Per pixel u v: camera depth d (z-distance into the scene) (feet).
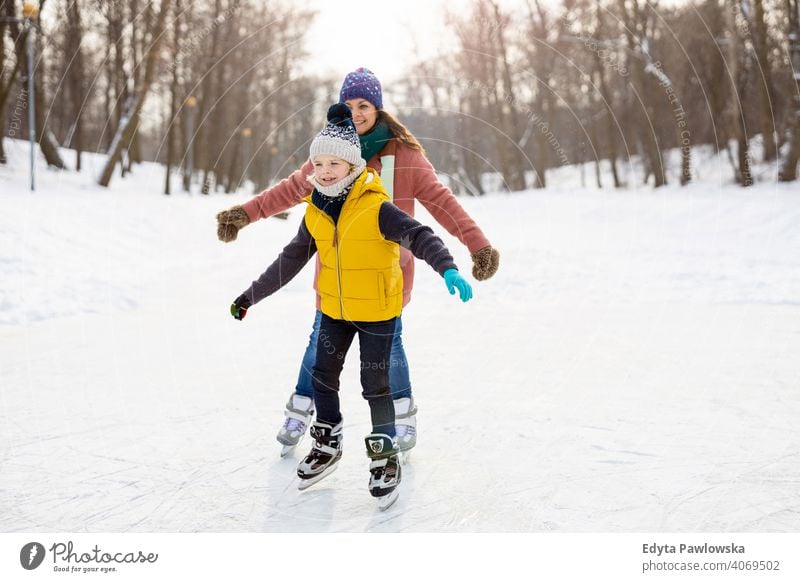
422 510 6.27
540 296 20.61
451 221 7.56
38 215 26.68
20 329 15.24
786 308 17.62
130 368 11.76
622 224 39.29
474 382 10.78
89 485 6.81
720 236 32.60
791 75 42.78
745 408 9.11
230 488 6.78
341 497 6.60
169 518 6.14
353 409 9.54
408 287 7.69
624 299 19.77
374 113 7.80
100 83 61.57
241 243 32.68
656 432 8.23
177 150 52.60
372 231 6.41
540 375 11.15
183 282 23.09
